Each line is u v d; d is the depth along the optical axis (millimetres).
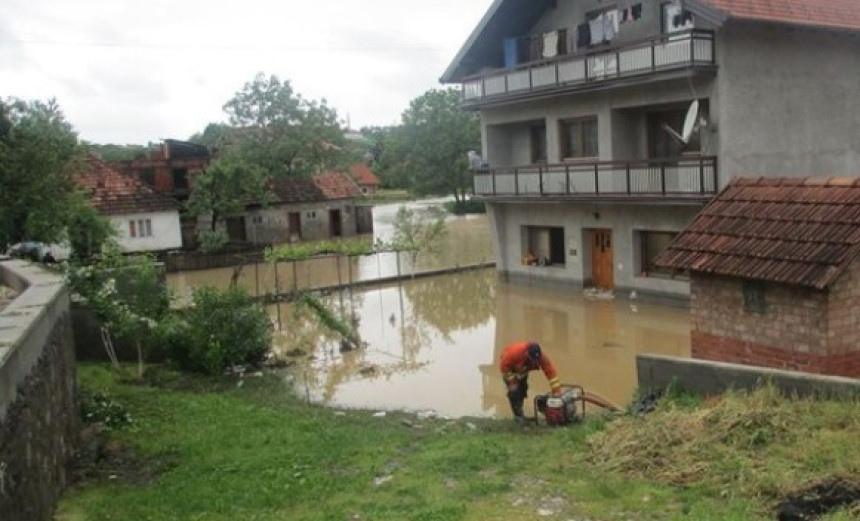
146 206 37500
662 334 17141
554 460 8188
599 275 22859
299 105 52531
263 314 16109
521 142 25688
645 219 20641
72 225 24938
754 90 18906
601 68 20172
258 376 14656
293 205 44438
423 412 11875
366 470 8469
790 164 19734
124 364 15305
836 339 9117
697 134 20172
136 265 15930
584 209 22562
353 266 29953
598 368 14523
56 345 8625
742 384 8570
